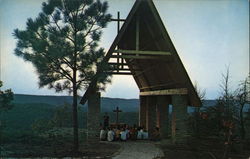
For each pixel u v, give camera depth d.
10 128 22.19
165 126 22.06
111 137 19.69
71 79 14.27
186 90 16.77
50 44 13.73
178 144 17.08
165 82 19.62
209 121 16.11
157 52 16.50
